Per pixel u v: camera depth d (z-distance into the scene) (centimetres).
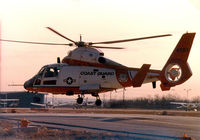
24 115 8094
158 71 6888
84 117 7450
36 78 7275
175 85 6706
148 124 5953
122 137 4319
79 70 6994
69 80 7012
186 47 6669
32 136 4384
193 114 10725
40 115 8169
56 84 7094
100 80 6900
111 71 6912
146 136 4434
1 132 4553
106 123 5953
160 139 4228
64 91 7125
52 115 8231
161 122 6406
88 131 4856
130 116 8194
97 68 6938
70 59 7069
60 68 7106
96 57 6881
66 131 4706
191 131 5109
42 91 7300
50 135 4491
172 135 4594
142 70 6556
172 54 6762
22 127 4791
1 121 5825
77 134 4525
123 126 5522
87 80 6938
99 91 7019
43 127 5144
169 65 6769
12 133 4588
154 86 7019
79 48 7044
